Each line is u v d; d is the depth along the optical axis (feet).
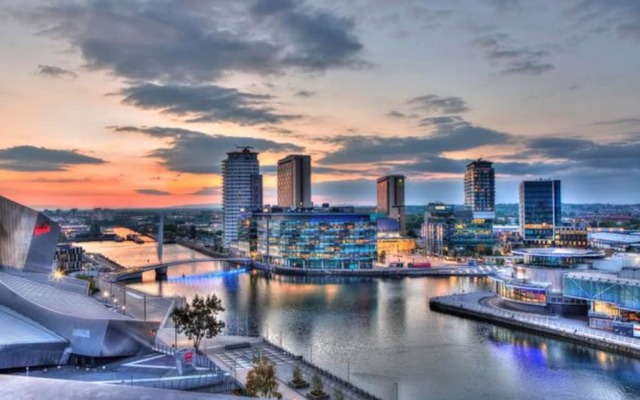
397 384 431.43
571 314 629.10
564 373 455.63
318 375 428.15
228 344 512.22
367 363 490.49
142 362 393.70
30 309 392.88
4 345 350.64
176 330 481.05
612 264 647.97
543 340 564.30
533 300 650.02
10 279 440.45
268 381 333.62
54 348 374.43
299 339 579.89
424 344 556.51
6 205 519.19
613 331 536.42
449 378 447.42
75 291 542.57
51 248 566.77
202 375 359.25
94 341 376.89
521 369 467.93
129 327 390.83
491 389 420.77
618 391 412.77
